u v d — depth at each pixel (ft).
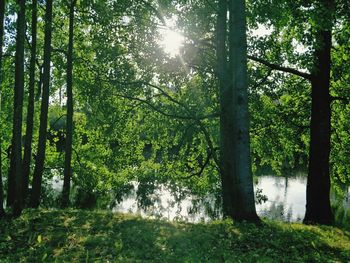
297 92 66.64
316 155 52.24
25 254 26.91
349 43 51.93
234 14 40.45
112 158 83.10
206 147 71.67
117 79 60.49
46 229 33.53
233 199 42.14
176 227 35.99
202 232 34.19
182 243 30.25
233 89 40.78
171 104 66.54
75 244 29.35
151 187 87.92
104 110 67.36
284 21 45.75
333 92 64.44
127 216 41.04
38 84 78.13
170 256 26.86
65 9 68.85
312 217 51.98
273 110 65.57
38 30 73.61
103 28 61.41
